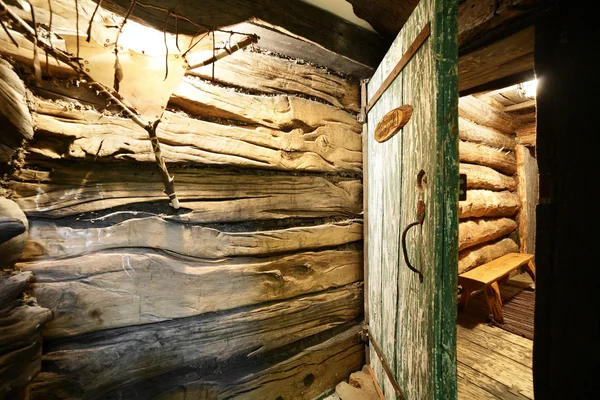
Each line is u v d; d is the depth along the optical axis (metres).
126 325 1.11
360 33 1.70
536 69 1.05
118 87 0.96
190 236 1.25
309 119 1.62
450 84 0.89
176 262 1.22
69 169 1.02
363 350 1.88
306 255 1.62
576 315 0.94
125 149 1.08
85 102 1.03
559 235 0.98
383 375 1.54
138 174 1.14
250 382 1.42
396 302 1.34
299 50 1.53
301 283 1.59
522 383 1.65
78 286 1.02
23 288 0.84
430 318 0.99
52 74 0.98
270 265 1.47
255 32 1.36
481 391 1.60
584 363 0.92
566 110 0.96
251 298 1.40
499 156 3.55
